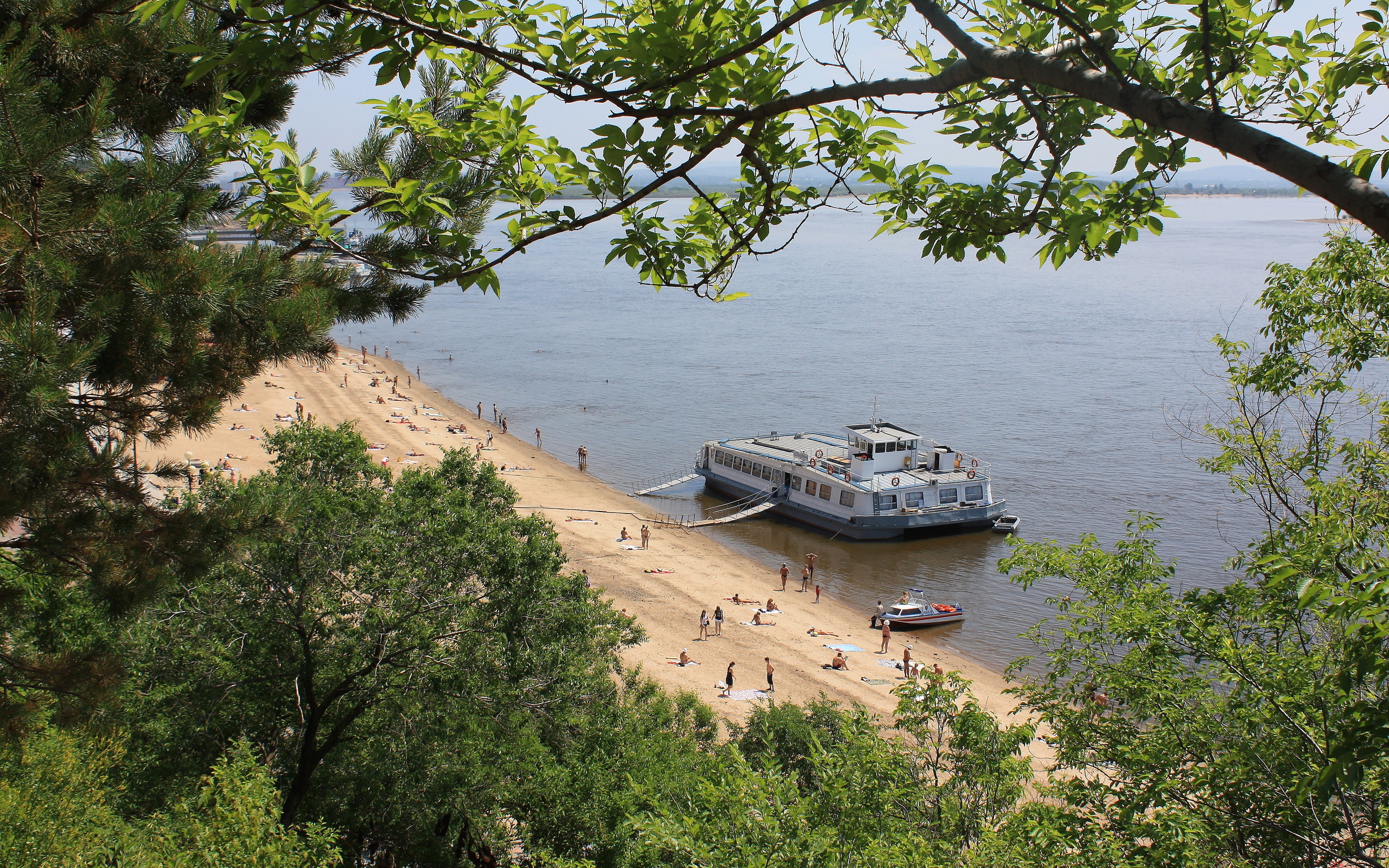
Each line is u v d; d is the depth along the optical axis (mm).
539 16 5090
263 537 11773
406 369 112500
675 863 12352
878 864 10477
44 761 12820
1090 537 13141
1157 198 4719
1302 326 12789
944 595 51406
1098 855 10312
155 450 66000
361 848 19641
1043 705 13164
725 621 46500
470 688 20562
